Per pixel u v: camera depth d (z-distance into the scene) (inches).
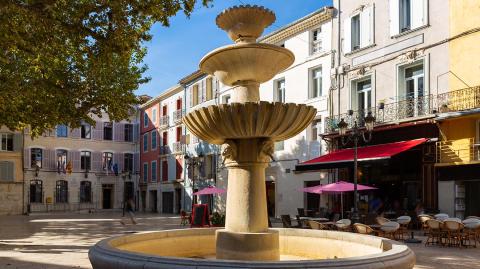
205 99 1541.6
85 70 732.7
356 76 957.8
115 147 2098.9
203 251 302.4
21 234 802.2
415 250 509.7
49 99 698.8
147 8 431.8
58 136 1931.6
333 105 1008.2
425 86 824.3
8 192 1763.0
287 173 1114.1
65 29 435.5
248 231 246.4
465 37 764.0
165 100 1892.2
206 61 270.2
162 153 1883.6
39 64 618.8
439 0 810.2
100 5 439.5
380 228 557.0
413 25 852.0
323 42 1049.5
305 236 303.6
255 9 258.4
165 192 1866.4
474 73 748.6
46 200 1867.6
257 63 257.6
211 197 1471.5
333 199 967.6
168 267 156.3
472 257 454.6
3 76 640.4
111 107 813.2
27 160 1835.6
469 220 553.6
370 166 920.9
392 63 883.4
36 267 403.9
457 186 745.6
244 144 253.4
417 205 748.0
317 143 1030.4
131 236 262.4
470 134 735.1
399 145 802.8
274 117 231.6
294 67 1131.9
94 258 184.5
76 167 1968.5
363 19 951.0
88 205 1977.1
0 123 697.0
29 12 400.5
